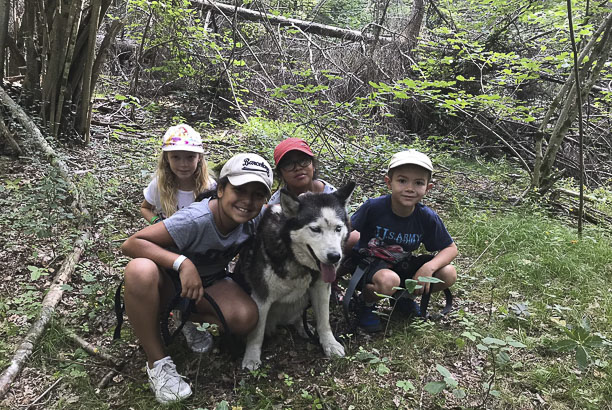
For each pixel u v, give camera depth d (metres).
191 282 2.44
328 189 3.64
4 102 5.62
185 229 2.52
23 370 2.63
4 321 3.00
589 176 8.84
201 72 10.10
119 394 2.51
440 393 2.47
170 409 2.38
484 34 9.97
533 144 9.83
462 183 7.08
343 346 2.93
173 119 8.85
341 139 7.34
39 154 5.31
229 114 10.03
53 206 3.85
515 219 5.01
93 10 6.33
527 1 8.95
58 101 6.34
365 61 10.13
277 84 10.03
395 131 9.49
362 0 16.34
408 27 11.38
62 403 2.41
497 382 2.55
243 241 2.82
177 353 2.87
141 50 10.29
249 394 2.48
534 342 2.91
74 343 2.91
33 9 6.39
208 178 3.48
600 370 2.64
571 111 5.98
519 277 3.86
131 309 2.42
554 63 8.30
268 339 3.12
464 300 3.53
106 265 3.81
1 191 4.46
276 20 11.41
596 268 4.05
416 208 3.20
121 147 6.89
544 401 2.41
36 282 3.46
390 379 2.63
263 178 2.47
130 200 5.04
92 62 6.55
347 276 3.86
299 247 2.63
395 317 3.33
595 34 5.75
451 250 3.18
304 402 2.45
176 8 9.40
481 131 9.90
